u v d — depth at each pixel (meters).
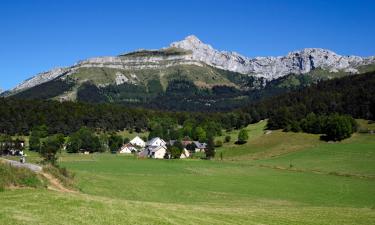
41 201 30.92
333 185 96.88
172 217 32.06
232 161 154.50
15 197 31.97
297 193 84.19
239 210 44.97
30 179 41.31
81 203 31.67
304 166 135.88
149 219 29.80
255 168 131.50
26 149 179.25
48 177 47.41
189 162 144.75
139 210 32.66
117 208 31.88
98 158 151.88
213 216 36.22
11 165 42.03
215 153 181.00
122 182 73.62
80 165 117.88
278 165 140.00
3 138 171.12
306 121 198.62
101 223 26.67
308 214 45.16
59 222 25.52
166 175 104.69
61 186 47.03
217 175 111.19
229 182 96.69
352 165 133.88
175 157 170.25
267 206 62.41
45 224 24.66
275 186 93.06
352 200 77.25
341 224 39.47
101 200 34.38
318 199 77.62
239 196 76.06
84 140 195.88
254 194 80.50
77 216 27.55
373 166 131.12
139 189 68.12
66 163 123.50
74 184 52.38
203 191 78.38
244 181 99.75
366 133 185.38
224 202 66.31
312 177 111.19
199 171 118.69
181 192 73.19
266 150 177.62
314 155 157.00
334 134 178.00
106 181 70.00
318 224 38.56
